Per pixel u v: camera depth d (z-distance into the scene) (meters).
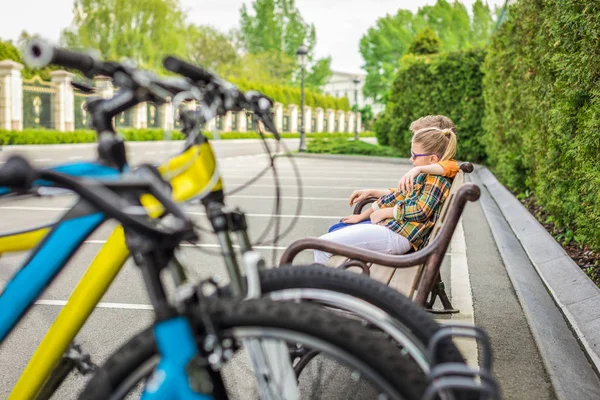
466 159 21.38
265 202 11.10
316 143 30.02
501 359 3.81
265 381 1.81
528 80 9.85
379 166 20.73
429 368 1.78
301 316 1.61
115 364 1.70
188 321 1.66
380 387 1.58
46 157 22.44
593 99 5.77
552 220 8.04
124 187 1.67
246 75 83.75
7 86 31.14
